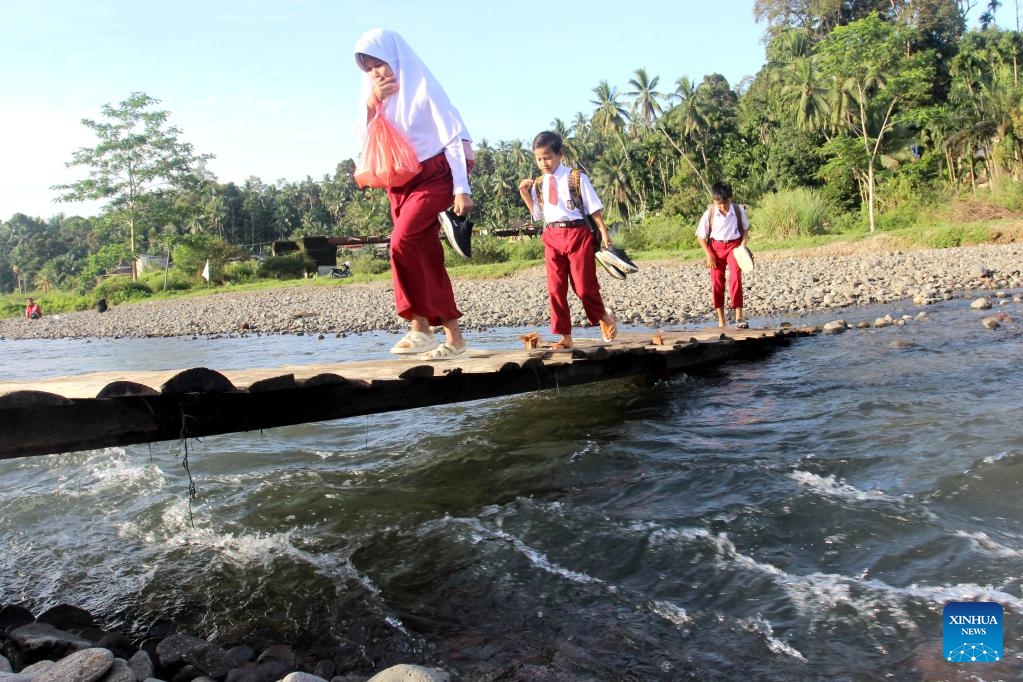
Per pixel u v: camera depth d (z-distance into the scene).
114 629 2.97
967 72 37.44
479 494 4.16
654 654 2.39
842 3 54.75
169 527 4.02
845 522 3.16
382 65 4.05
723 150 49.75
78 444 3.38
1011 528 2.94
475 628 2.70
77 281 56.09
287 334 15.66
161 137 46.66
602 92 60.50
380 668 2.49
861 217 33.19
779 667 2.25
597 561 3.11
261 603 3.08
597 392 6.65
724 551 3.06
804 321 9.96
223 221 105.50
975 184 33.50
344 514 4.01
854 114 36.94
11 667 2.44
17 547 3.92
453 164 4.15
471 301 18.81
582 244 5.52
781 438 4.51
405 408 4.38
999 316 7.97
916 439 4.11
